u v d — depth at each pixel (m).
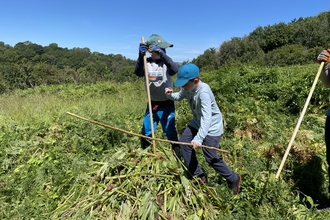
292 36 75.50
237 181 3.58
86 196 3.41
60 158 4.72
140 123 6.32
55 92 13.12
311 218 3.21
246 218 3.19
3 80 20.30
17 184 4.12
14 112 7.80
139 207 3.10
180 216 3.13
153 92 4.18
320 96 6.54
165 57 3.98
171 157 3.70
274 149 4.59
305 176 4.08
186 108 6.96
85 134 5.43
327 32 73.56
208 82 8.98
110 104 8.54
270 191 3.56
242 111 6.14
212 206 3.35
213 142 3.51
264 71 8.52
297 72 10.19
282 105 6.78
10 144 5.15
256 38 84.69
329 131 3.34
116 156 3.71
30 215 3.46
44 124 6.12
